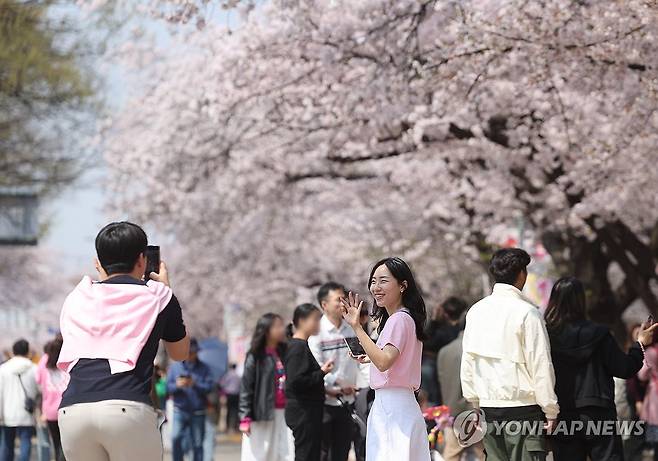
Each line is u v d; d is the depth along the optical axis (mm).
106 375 6500
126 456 6457
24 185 31344
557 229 21016
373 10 14133
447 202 22266
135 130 24094
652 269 19500
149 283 6859
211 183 23047
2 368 16844
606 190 17328
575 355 9344
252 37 15883
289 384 11469
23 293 46750
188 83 21125
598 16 12586
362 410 11961
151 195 24422
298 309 11641
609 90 14023
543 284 21953
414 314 8383
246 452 12789
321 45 15070
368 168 22781
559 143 16266
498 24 13094
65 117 30078
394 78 14656
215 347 24797
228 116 18047
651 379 14148
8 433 16812
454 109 15453
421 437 8258
